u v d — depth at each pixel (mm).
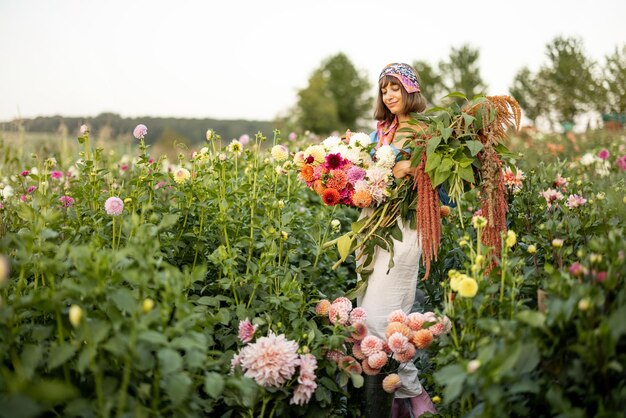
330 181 3000
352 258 4105
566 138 8609
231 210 3254
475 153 2648
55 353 1797
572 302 1866
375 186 2879
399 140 2887
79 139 3436
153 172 3275
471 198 2633
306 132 5938
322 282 3701
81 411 1782
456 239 3441
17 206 3246
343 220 4484
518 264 2398
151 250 2045
